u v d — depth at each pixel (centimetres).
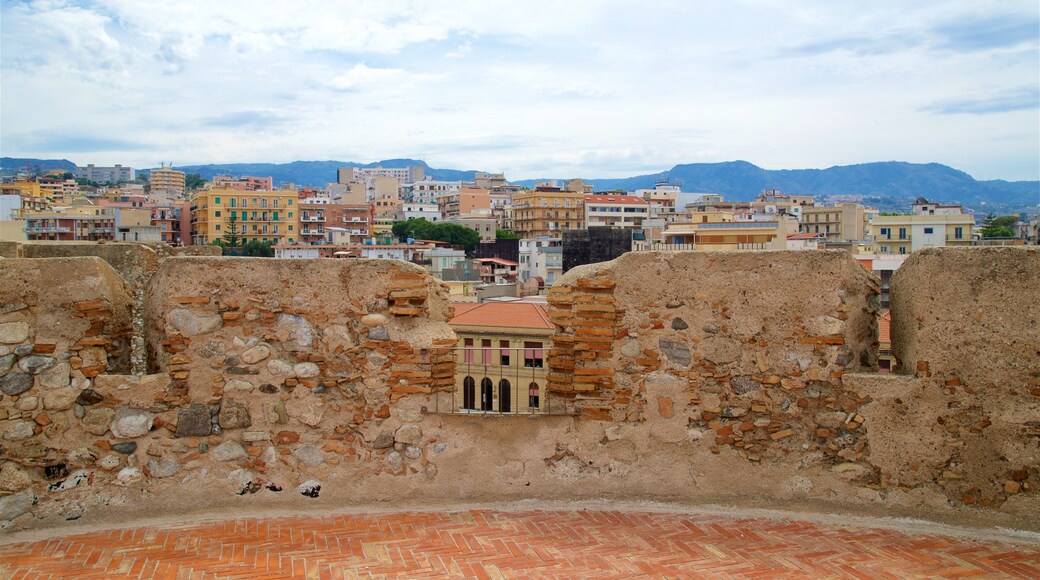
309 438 686
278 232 11350
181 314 677
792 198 14900
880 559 568
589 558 578
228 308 682
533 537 618
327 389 687
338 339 686
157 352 693
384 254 7594
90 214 9381
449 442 692
